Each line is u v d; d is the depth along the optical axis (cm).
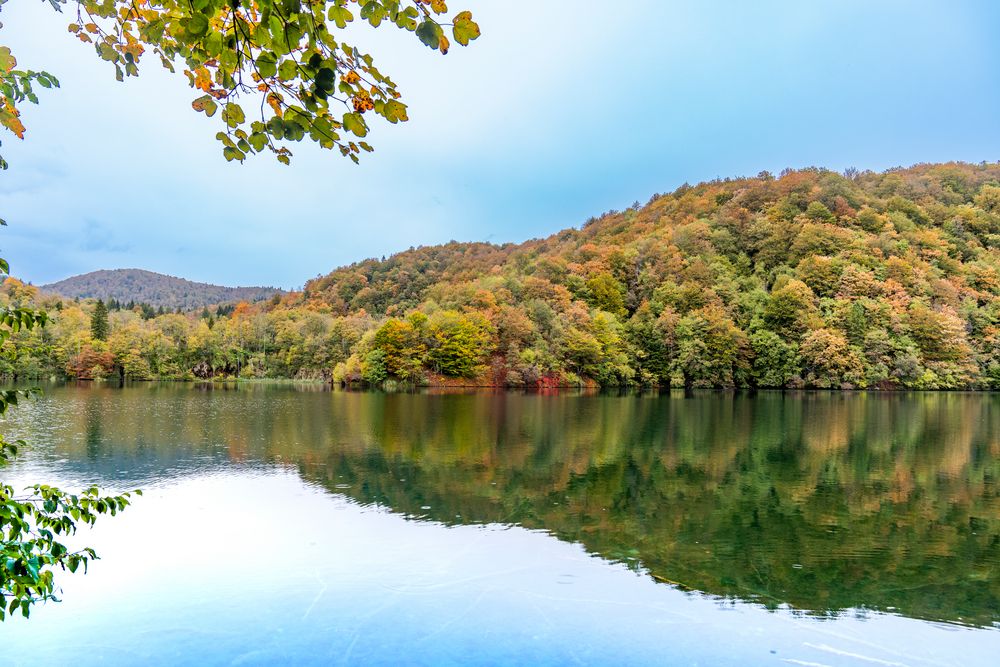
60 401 4138
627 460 1986
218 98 270
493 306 7800
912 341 6525
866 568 1022
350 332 8406
